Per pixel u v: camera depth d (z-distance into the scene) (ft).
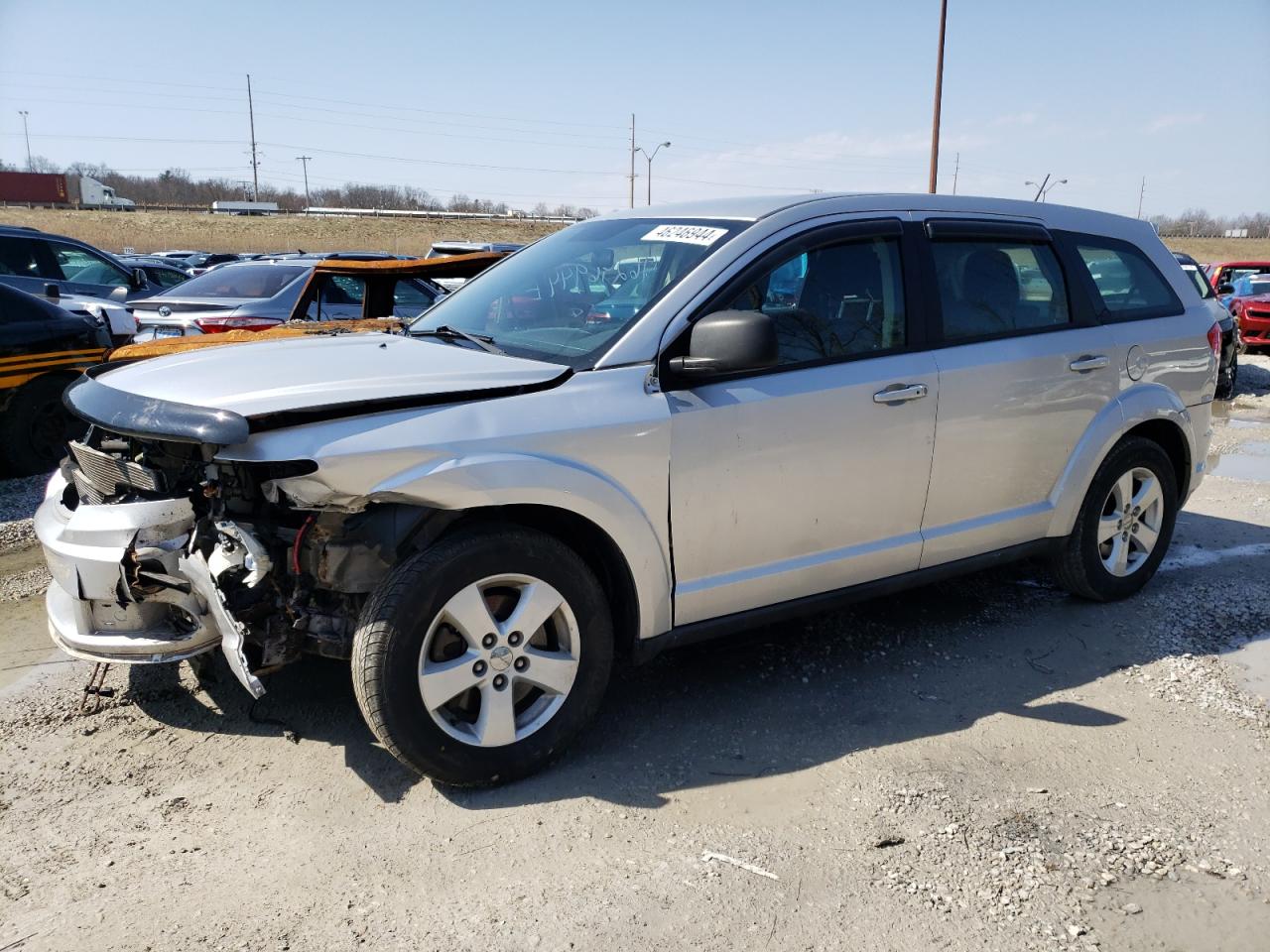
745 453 10.96
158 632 10.18
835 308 11.85
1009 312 13.46
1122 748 10.99
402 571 9.35
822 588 12.07
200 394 9.51
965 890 8.53
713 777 10.34
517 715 10.30
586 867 8.82
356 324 18.34
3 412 23.44
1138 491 15.40
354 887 8.53
